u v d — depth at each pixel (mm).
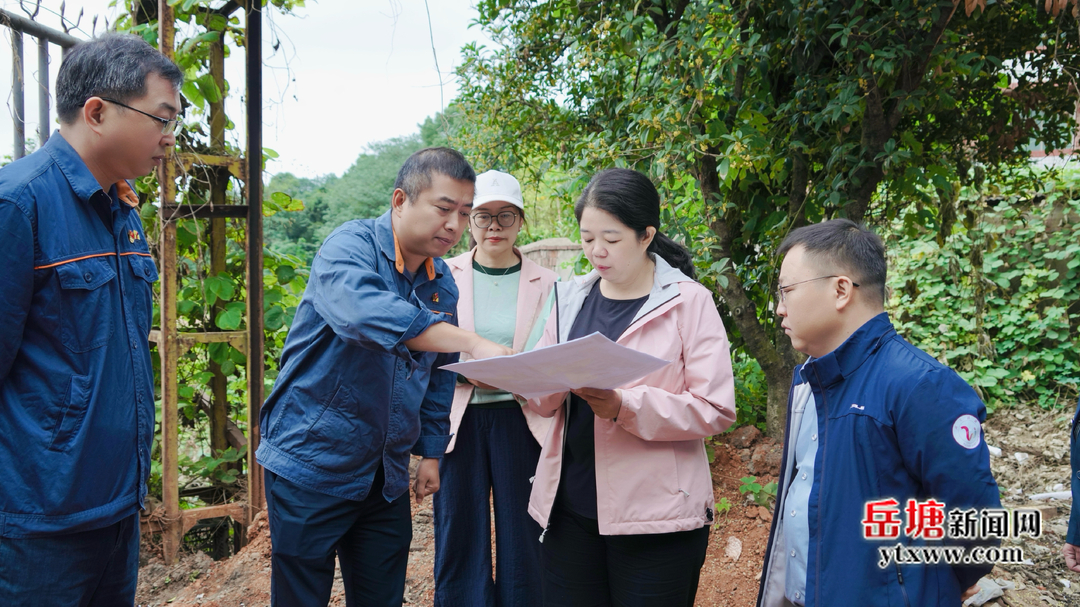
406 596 2820
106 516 1560
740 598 2695
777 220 3545
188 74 3125
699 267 3359
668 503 1760
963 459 1284
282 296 3723
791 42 3127
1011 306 5680
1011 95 3736
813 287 1458
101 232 1587
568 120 4262
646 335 1867
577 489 1889
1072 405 5141
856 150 3316
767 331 3963
